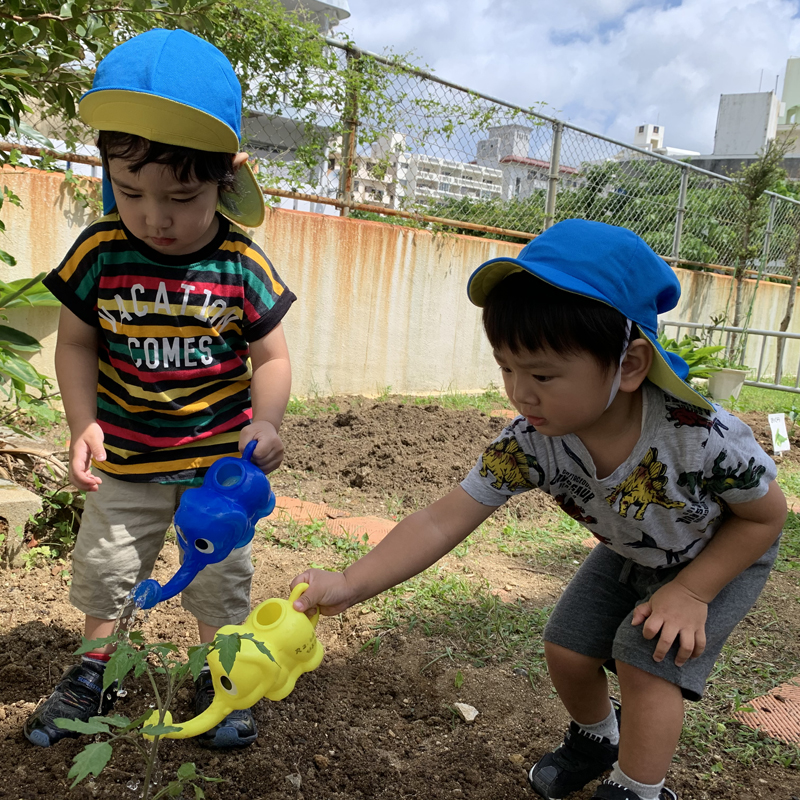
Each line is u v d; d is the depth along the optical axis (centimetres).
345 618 269
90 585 196
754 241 1141
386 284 667
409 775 191
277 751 194
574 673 180
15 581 267
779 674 258
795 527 428
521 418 175
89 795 168
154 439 196
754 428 727
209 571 198
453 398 698
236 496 157
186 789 173
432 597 287
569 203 831
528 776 193
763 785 199
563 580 324
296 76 591
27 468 337
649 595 173
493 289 150
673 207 987
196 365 196
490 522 394
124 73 163
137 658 133
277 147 606
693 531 165
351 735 205
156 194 168
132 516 198
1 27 266
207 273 194
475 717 218
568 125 796
